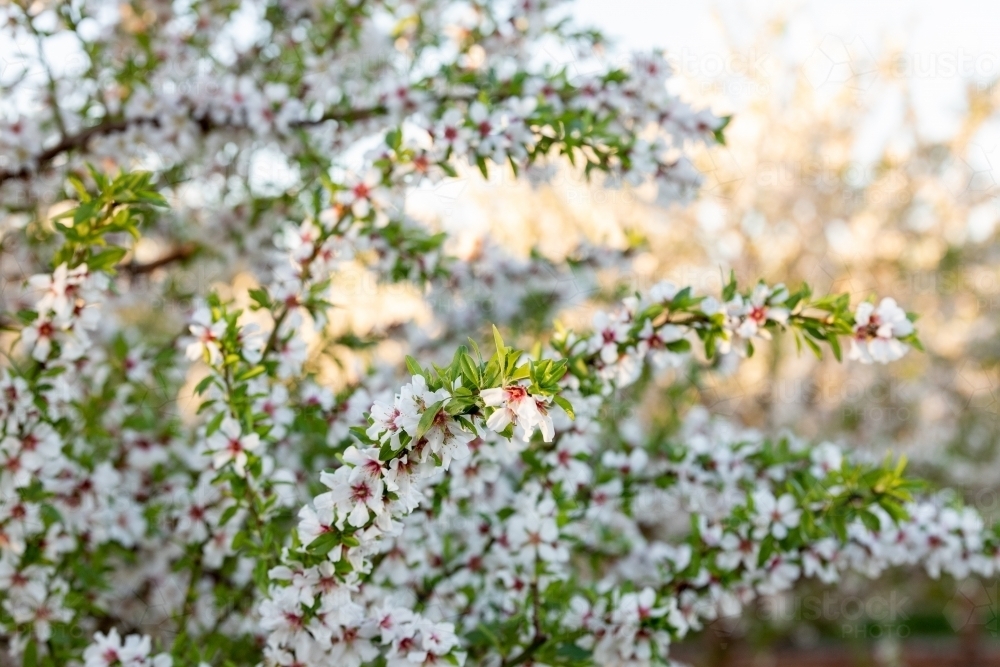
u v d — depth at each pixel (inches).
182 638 103.4
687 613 112.7
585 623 104.7
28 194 148.4
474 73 139.1
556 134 120.6
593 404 109.3
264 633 120.5
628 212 341.4
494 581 122.3
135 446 138.5
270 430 105.4
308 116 152.8
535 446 109.7
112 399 134.3
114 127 146.0
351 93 162.1
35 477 110.9
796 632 356.5
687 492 130.6
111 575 135.9
